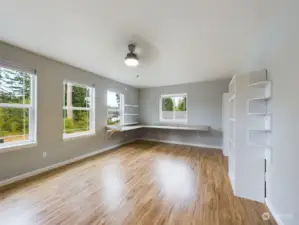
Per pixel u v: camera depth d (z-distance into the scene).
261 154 2.10
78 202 2.00
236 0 1.50
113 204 1.97
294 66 1.43
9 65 2.52
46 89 3.07
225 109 4.23
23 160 2.71
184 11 1.67
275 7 1.57
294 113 1.43
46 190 2.30
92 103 4.30
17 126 2.71
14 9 1.65
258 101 2.14
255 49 2.61
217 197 2.17
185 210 1.87
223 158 3.98
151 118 6.25
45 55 2.97
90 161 3.68
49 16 1.78
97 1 1.52
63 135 3.47
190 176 2.87
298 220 1.34
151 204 1.98
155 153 4.43
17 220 1.67
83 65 3.57
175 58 3.08
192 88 5.43
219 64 3.44
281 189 1.65
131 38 2.29
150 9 1.64
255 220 1.72
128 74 4.37
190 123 5.47
